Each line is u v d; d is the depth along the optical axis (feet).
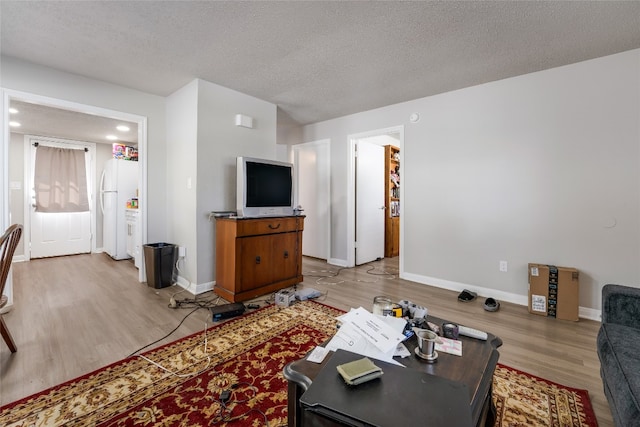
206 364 5.78
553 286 8.27
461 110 10.52
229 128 10.73
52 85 9.04
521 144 9.31
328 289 10.76
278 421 4.34
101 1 5.98
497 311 8.75
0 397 4.79
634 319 4.80
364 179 15.38
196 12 6.34
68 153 16.94
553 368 5.81
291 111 13.43
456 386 3.00
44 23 6.76
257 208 9.85
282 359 5.96
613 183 7.97
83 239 17.51
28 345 6.46
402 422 2.52
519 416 4.50
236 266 9.14
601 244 8.14
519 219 9.39
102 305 8.84
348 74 9.43
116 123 13.74
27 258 15.48
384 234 17.33
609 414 4.58
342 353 3.58
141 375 5.42
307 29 6.97
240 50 7.97
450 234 10.87
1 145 8.25
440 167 11.07
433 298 9.87
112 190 15.62
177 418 4.39
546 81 8.86
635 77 7.65
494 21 6.54
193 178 10.05
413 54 8.09
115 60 8.55
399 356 3.79
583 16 6.30
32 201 15.84
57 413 4.46
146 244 11.18
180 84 10.30
